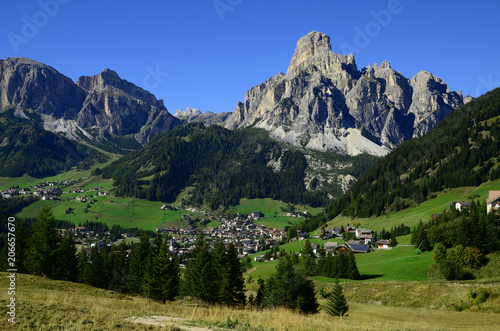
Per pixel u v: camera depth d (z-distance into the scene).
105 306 50.50
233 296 88.56
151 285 86.25
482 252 108.62
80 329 33.22
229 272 87.81
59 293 62.22
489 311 78.44
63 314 37.97
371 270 125.25
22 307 38.69
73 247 106.75
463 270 102.94
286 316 52.31
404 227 176.12
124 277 107.75
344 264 119.06
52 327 33.31
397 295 94.50
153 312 46.22
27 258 100.31
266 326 41.06
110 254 119.31
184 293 91.38
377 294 97.69
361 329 44.75
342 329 43.53
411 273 111.69
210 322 40.94
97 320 36.72
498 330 53.97
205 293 84.38
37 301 43.50
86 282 105.00
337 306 73.12
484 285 86.75
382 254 149.12
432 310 81.94
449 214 150.12
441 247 113.81
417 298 90.88
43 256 98.12
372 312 80.19
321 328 42.88
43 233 99.00
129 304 56.62
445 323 69.88
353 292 101.31
